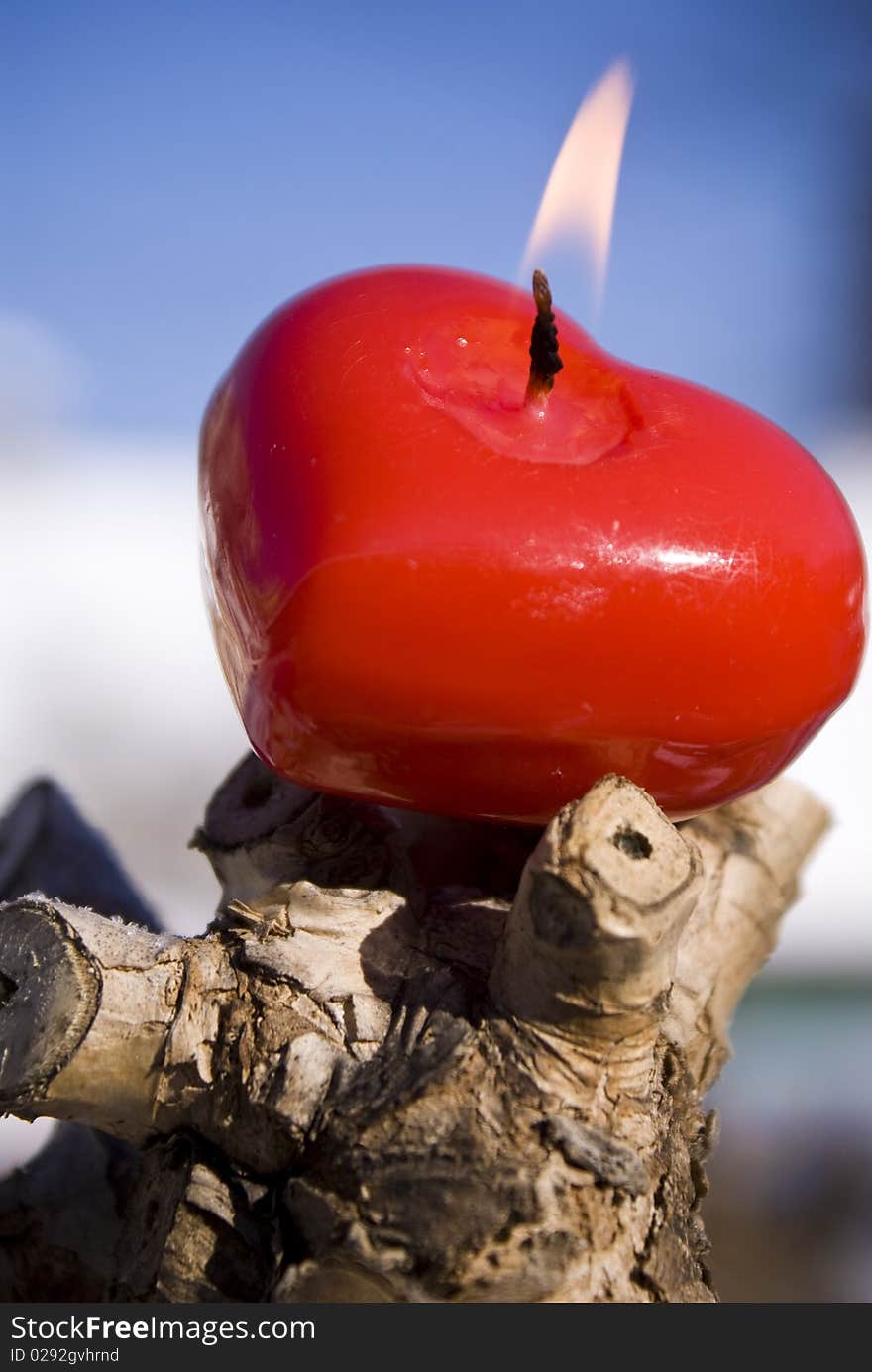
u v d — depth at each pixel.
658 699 0.25
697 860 0.25
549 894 0.25
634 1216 0.26
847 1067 0.55
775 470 0.26
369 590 0.25
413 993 0.27
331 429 0.25
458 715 0.25
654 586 0.25
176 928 0.53
